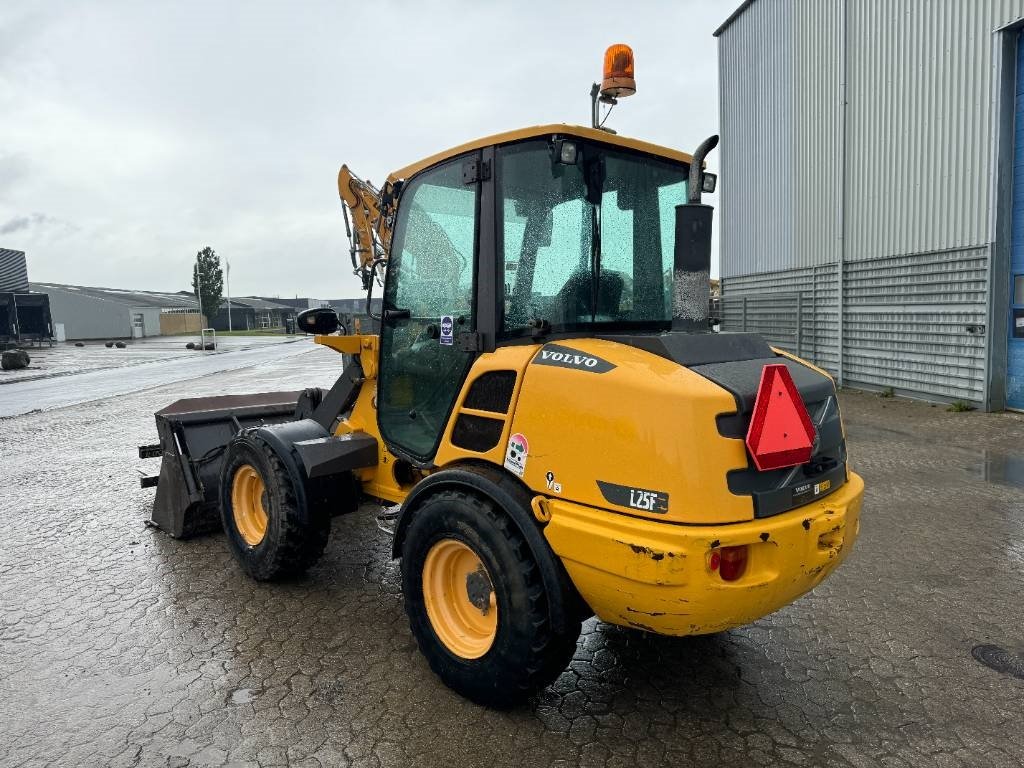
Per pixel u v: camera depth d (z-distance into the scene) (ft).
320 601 13.37
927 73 33.35
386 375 12.44
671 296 11.59
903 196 35.22
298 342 144.87
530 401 9.20
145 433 32.94
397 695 10.10
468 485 9.59
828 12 39.99
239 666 10.99
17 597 13.85
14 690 10.41
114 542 17.06
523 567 8.91
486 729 9.26
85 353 107.24
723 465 7.92
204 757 8.76
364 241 17.11
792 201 44.52
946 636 11.74
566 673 10.71
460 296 10.82
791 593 8.54
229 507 14.52
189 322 213.87
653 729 9.26
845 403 35.50
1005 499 19.08
